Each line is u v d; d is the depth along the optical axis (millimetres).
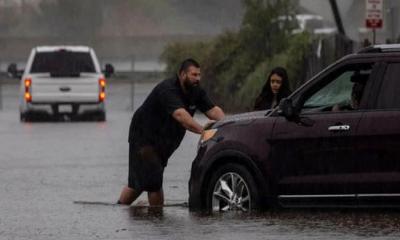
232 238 25891
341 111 28375
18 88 126688
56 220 30047
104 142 59031
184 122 31547
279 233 26281
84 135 64312
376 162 27781
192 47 96125
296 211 29641
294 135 28609
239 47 86750
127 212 31344
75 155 51562
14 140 61000
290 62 74688
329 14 69000
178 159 49219
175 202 34438
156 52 159750
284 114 28703
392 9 61312
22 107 79312
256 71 78438
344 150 28062
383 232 25953
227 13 167750
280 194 28781
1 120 81500
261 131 29047
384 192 27672
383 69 28281
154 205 32969
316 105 28703
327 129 28250
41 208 32969
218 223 28016
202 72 89125
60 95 78750
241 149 29188
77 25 170500
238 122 29547
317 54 71000
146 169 32594
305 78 73188
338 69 28719
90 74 79125
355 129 27969
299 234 26031
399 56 28266
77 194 37031
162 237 26469
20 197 36125
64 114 80625
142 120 32562
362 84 28406
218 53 88188
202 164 29812
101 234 27297
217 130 29812
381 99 28094
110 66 86000
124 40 161500
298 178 28562
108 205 33344
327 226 27000
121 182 40625
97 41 162500
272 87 36125
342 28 68188
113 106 99812
